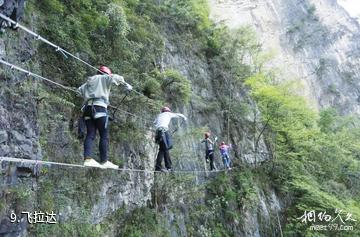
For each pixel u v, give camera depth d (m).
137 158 9.87
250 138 20.06
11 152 5.29
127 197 9.05
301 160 20.67
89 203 7.36
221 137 17.50
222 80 19.77
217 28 21.66
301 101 19.58
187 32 18.80
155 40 14.02
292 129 19.31
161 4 17.86
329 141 22.94
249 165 18.77
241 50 22.30
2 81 5.49
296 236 17.52
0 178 4.98
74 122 7.72
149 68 12.55
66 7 8.89
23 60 6.37
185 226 11.28
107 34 10.04
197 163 14.20
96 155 7.98
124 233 8.45
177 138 12.87
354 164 23.66
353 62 47.06
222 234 13.10
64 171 6.85
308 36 48.22
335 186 20.81
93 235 7.02
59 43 7.89
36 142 6.02
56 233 5.99
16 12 4.16
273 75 20.64
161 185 10.65
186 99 13.65
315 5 52.34
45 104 6.74
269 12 50.38
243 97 20.83
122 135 9.30
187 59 17.44
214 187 14.59
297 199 19.33
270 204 17.78
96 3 10.54
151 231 9.28
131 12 13.49
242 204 15.48
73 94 7.94
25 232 5.34
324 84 44.38
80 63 8.45
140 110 10.48
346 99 43.31
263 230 16.00
